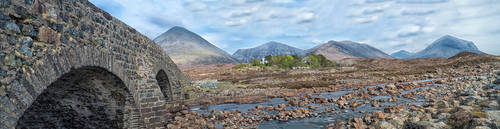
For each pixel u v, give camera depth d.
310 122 16.36
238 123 16.66
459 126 9.30
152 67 15.30
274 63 87.56
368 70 64.56
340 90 34.34
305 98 26.56
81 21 8.71
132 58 13.20
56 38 7.32
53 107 12.53
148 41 15.93
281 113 18.41
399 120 13.02
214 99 28.97
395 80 43.78
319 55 94.88
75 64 8.15
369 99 24.30
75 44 8.25
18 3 6.05
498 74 30.16
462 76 42.94
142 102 13.59
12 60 5.74
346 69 71.50
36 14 6.62
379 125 12.60
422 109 15.97
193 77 68.50
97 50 9.60
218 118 18.30
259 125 16.03
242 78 59.41
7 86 5.57
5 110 5.49
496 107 10.36
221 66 128.75
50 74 6.95
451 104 14.46
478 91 16.64
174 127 15.54
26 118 12.54
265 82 49.34
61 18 7.64
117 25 11.61
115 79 11.38
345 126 14.45
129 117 13.23
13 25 5.87
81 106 12.72
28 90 6.14
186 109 23.36
